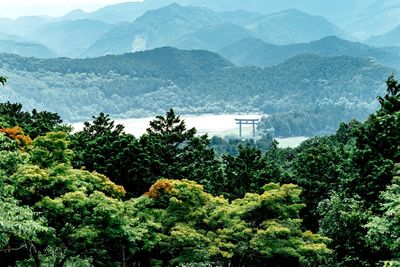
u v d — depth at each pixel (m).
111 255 26.80
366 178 25.38
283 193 24.44
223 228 26.19
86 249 21.42
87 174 23.11
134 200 25.89
